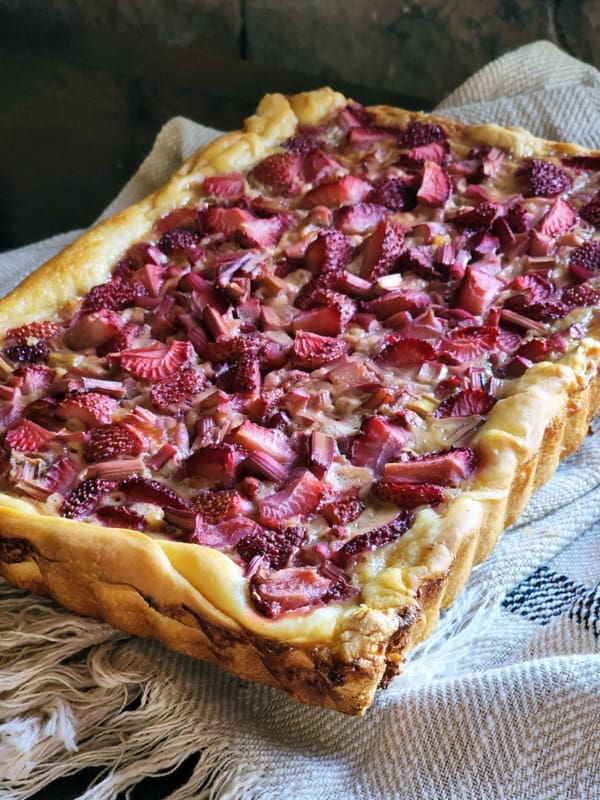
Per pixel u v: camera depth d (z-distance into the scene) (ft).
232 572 1.33
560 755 1.31
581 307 1.77
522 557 1.56
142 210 2.02
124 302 1.82
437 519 1.40
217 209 1.98
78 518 1.44
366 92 2.76
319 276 1.83
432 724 1.34
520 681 1.34
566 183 2.04
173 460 1.51
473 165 2.10
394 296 1.77
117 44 2.82
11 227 3.07
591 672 1.34
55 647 1.41
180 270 1.88
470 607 1.52
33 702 1.39
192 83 2.81
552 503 1.63
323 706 1.32
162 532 1.42
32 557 1.39
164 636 1.38
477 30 2.61
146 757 1.38
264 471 1.47
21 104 2.93
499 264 1.86
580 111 2.28
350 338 1.71
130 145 2.92
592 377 1.65
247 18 2.75
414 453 1.51
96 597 1.38
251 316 1.78
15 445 1.54
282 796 1.30
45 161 2.98
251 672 1.34
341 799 1.31
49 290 1.85
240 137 2.17
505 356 1.68
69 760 1.37
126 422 1.55
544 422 1.54
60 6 2.83
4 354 1.73
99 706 1.41
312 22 2.71
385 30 2.67
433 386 1.62
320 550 1.37
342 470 1.48
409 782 1.32
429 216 1.98
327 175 2.10
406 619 1.29
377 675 1.26
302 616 1.29
